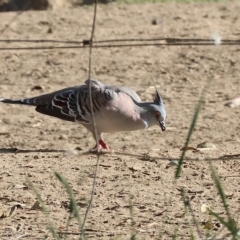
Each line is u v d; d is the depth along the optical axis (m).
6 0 32.31
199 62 20.86
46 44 22.83
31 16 27.36
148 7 29.20
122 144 13.99
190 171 10.95
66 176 10.80
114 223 8.91
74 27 25.28
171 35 23.53
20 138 14.46
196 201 9.68
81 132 15.02
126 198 9.84
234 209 9.33
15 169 11.23
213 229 8.65
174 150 12.44
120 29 24.83
